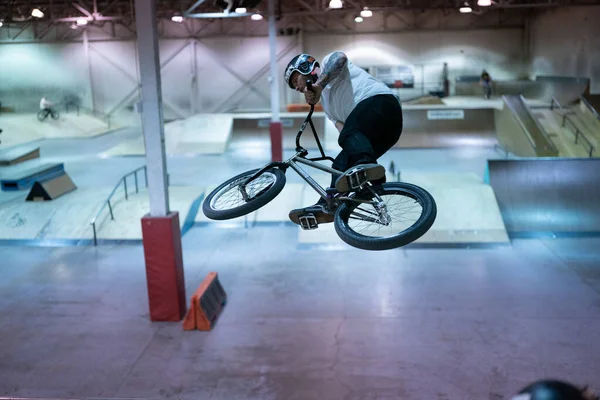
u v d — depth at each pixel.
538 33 27.06
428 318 8.12
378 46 28.94
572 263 10.20
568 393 1.34
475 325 7.86
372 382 6.55
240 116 24.06
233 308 8.59
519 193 12.38
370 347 7.33
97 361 7.12
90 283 9.73
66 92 30.30
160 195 7.97
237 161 19.84
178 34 29.36
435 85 29.09
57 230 12.32
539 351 7.13
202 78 29.72
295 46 28.81
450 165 18.02
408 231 3.00
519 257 10.55
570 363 6.84
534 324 7.85
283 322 8.09
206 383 6.61
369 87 3.49
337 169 3.34
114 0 24.42
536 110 21.39
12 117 28.67
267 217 13.00
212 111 30.02
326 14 28.61
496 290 9.06
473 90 28.64
